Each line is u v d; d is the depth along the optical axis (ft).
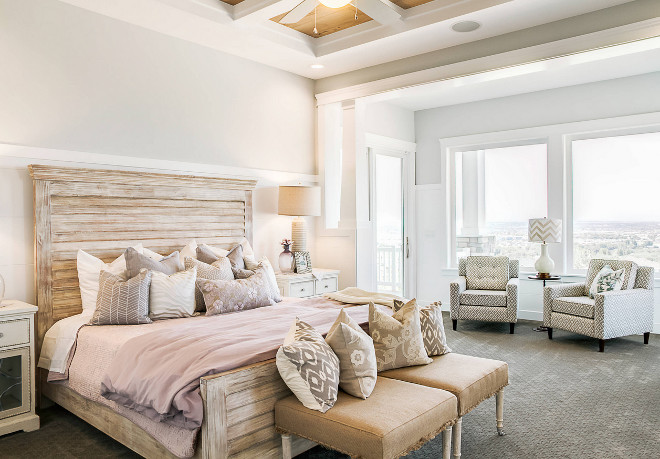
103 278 10.65
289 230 17.17
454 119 22.35
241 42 14.11
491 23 12.60
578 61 12.83
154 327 9.94
